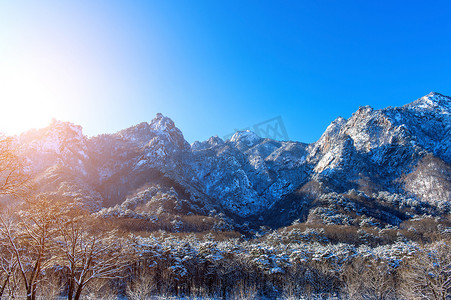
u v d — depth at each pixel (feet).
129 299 196.44
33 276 95.09
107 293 177.37
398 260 256.93
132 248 221.25
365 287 210.18
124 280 228.84
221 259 271.90
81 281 104.17
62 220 105.50
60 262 109.81
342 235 507.71
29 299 90.84
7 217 91.97
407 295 162.30
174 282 253.03
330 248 310.86
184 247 283.18
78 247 112.16
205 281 273.54
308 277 250.98
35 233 99.04
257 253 278.46
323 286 246.27
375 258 278.87
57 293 163.84
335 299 225.56
